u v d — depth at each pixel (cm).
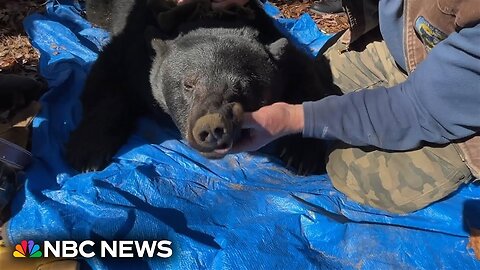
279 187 81
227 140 60
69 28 123
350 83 95
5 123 91
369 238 71
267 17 92
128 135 90
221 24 84
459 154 71
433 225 73
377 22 90
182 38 81
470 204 76
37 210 73
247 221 74
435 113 68
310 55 112
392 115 70
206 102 67
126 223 71
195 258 67
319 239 72
